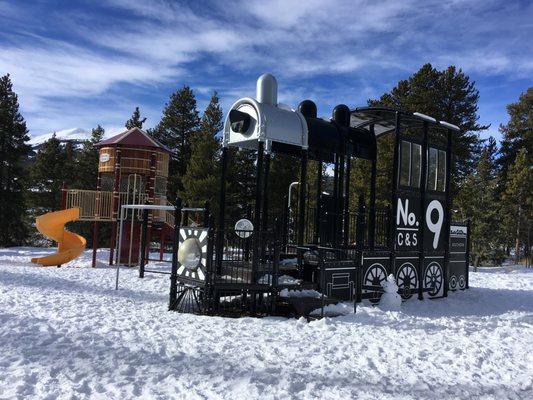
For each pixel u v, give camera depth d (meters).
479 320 9.84
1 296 10.23
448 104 31.36
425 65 31.42
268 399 4.67
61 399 4.45
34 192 43.91
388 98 32.28
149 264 20.02
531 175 35.28
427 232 13.03
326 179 24.69
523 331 8.70
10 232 39.78
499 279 19.31
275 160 33.41
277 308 9.78
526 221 34.91
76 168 44.50
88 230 40.22
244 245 11.17
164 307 9.77
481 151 37.78
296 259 11.95
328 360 6.12
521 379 5.80
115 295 11.24
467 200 30.53
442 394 5.13
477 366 6.26
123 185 23.34
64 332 7.02
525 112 45.69
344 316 9.10
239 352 6.26
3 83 41.09
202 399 4.58
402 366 6.06
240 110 10.73
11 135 40.19
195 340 6.82
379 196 29.42
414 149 12.73
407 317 9.44
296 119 10.66
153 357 5.89
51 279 13.70
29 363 5.46
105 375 5.16
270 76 10.71
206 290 9.04
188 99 43.78
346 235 12.09
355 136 12.38
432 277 13.17
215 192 33.97
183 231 9.81
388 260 11.97
